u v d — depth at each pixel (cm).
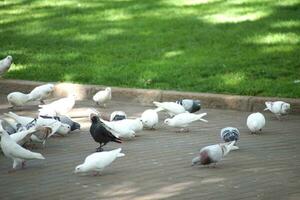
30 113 1371
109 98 1424
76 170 928
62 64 1741
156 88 1538
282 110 1303
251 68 1622
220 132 1171
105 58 1783
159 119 1337
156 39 1958
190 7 2364
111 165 995
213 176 938
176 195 857
